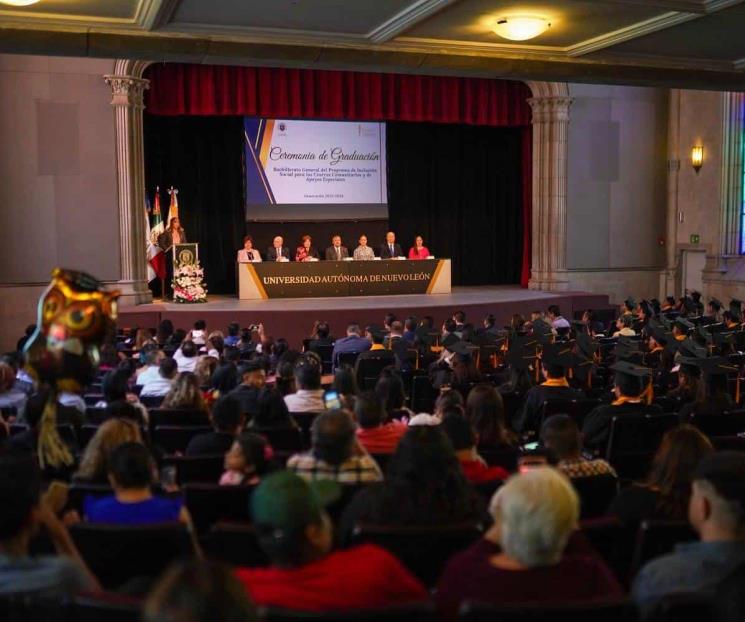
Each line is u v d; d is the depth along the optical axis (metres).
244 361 8.17
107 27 8.84
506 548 2.40
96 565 3.02
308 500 2.30
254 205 18.27
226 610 1.37
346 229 20.00
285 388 7.15
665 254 20.05
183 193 18.62
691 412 6.17
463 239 21.05
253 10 8.37
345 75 17.80
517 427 6.75
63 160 15.45
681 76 11.26
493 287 20.19
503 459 4.62
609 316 16.59
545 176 18.97
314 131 18.45
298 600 2.24
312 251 19.64
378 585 2.31
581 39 9.84
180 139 18.48
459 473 3.32
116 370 6.18
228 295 18.42
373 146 18.86
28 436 4.95
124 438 3.99
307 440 5.56
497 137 20.97
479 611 2.10
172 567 1.44
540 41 9.92
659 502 3.34
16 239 15.30
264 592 2.26
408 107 18.28
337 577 2.30
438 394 8.20
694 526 2.71
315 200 18.59
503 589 2.37
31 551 3.13
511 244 21.28
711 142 18.92
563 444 4.01
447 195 20.84
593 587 2.39
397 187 20.44
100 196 15.68
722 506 2.47
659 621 2.10
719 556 2.44
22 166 15.25
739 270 18.28
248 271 16.55
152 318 14.76
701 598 2.10
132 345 11.98
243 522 3.78
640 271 19.91
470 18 8.85
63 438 5.12
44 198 15.40
